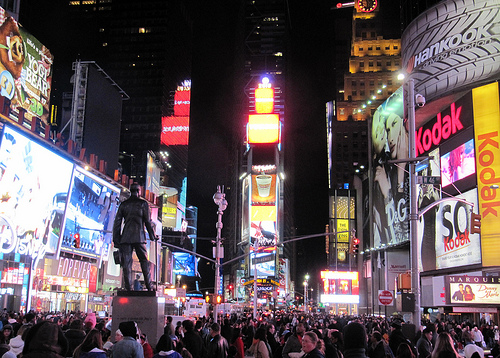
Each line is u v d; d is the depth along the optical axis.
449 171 77.12
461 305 51.22
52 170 60.03
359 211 148.50
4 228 52.06
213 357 16.34
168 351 11.09
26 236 56.16
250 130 181.62
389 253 107.38
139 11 191.75
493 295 51.09
